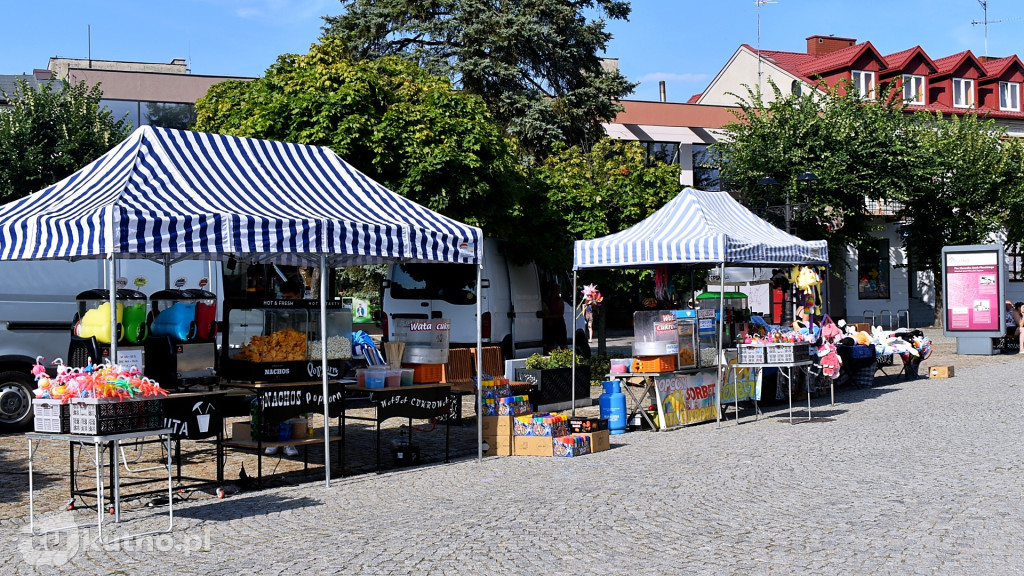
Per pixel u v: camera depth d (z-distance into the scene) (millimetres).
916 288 38781
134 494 8242
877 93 32156
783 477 8805
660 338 12266
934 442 10703
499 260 17000
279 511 7703
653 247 12938
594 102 31234
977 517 7016
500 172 17984
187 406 8297
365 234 9016
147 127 8852
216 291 13578
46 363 12180
